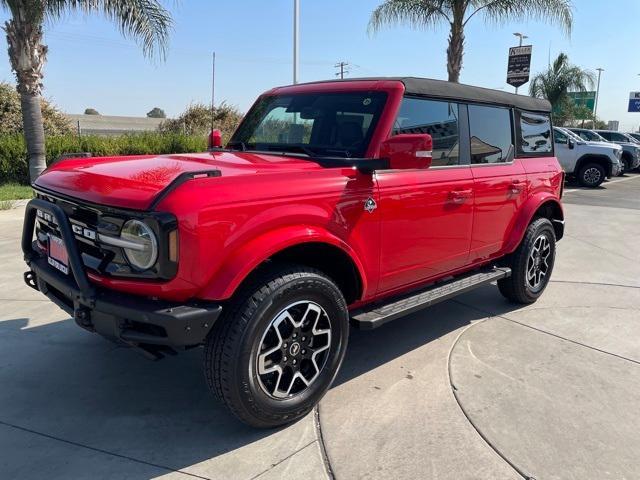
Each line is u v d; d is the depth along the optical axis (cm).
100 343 418
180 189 260
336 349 326
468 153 429
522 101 503
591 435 307
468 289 434
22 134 1442
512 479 268
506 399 345
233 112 2627
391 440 299
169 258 255
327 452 288
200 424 313
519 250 498
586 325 479
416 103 380
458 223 415
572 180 1897
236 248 273
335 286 318
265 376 298
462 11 1382
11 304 495
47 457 279
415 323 479
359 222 332
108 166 329
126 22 1045
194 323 263
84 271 282
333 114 381
